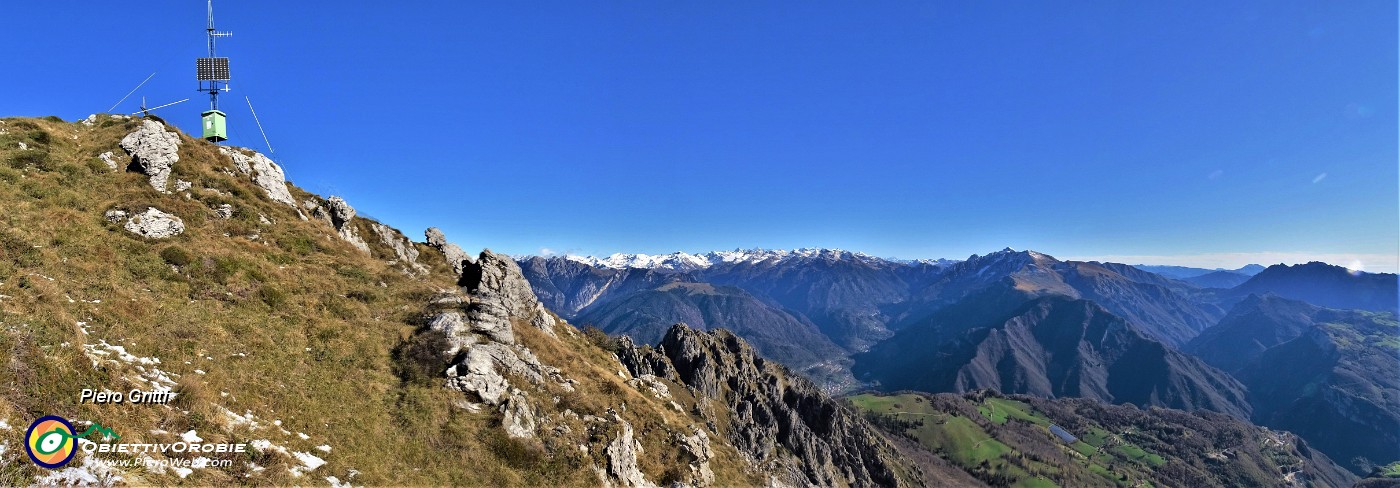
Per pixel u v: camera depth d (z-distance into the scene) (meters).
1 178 41.78
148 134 56.22
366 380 35.41
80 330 26.30
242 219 53.06
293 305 41.22
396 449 30.47
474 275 69.12
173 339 30.22
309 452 26.36
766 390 156.38
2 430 17.94
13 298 26.52
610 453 41.00
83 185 46.72
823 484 106.81
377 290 50.75
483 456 33.69
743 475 61.94
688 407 100.25
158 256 39.41
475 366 40.09
